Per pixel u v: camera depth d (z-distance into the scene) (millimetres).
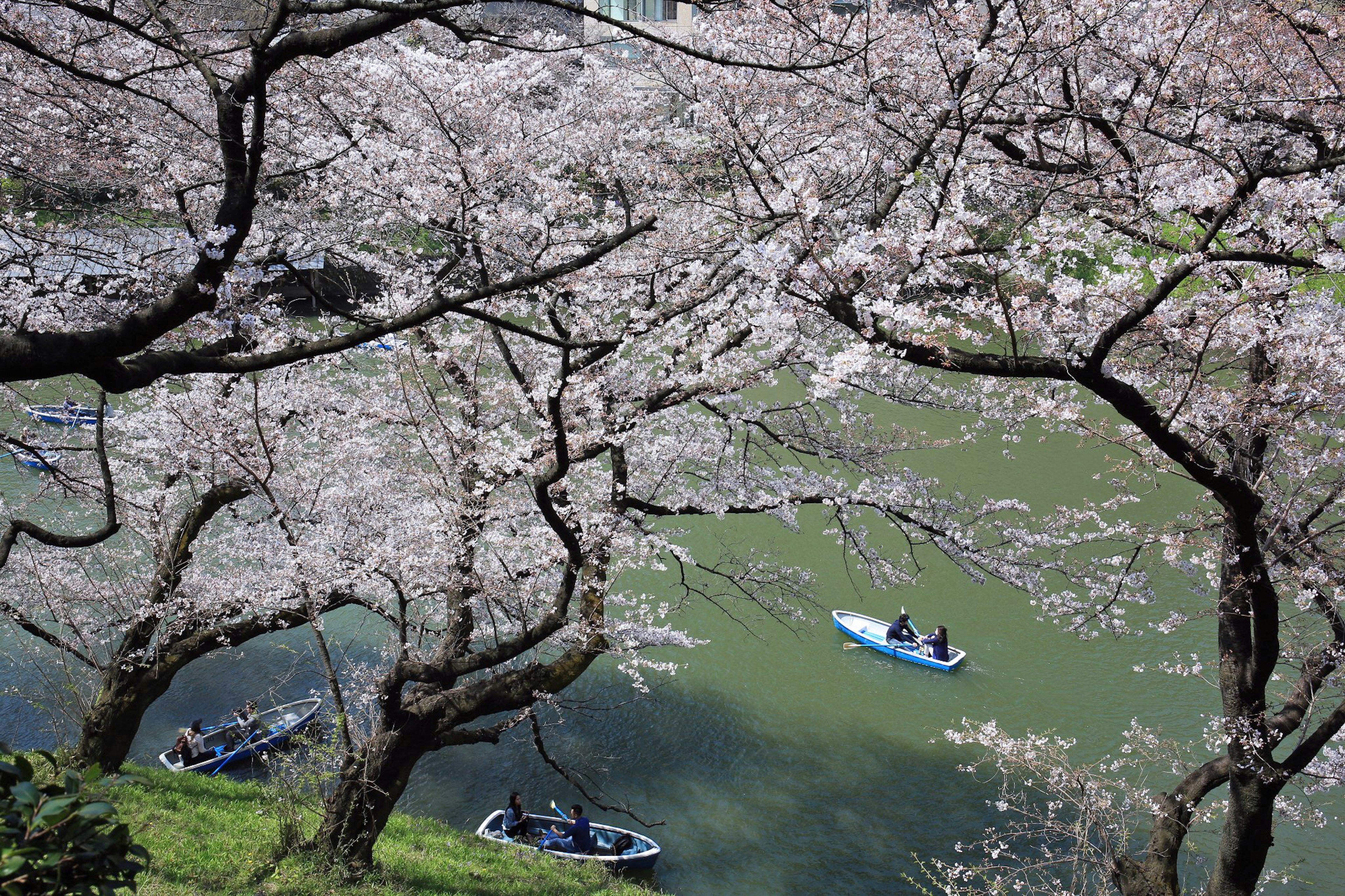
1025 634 19172
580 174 12102
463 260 10734
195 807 10766
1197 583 10398
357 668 13445
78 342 4605
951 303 6750
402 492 11070
